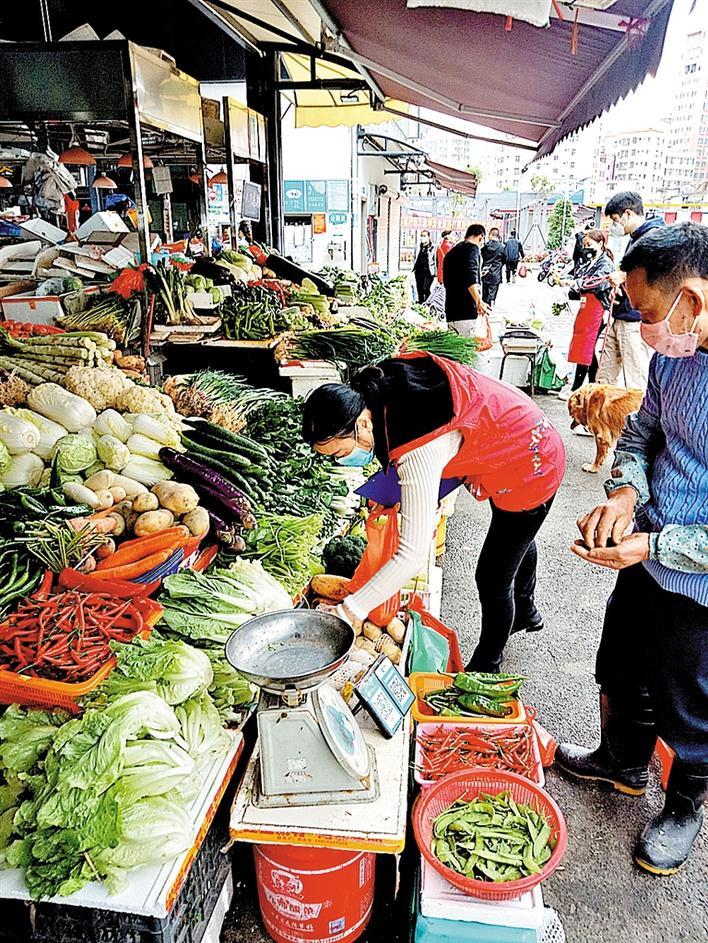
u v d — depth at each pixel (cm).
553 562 471
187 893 174
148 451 280
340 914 191
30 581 213
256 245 811
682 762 227
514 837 188
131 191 1222
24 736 177
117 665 184
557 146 625
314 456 389
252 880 221
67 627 193
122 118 470
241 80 838
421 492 213
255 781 186
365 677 207
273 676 166
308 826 173
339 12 414
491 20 350
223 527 274
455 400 221
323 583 282
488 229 1404
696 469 202
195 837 166
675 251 172
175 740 174
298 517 327
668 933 213
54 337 390
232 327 521
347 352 507
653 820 241
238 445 322
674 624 208
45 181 895
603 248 802
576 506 564
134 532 251
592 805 263
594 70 385
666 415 206
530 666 350
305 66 1003
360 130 1424
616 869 236
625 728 257
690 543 194
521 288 2225
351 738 185
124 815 156
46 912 161
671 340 182
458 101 595
